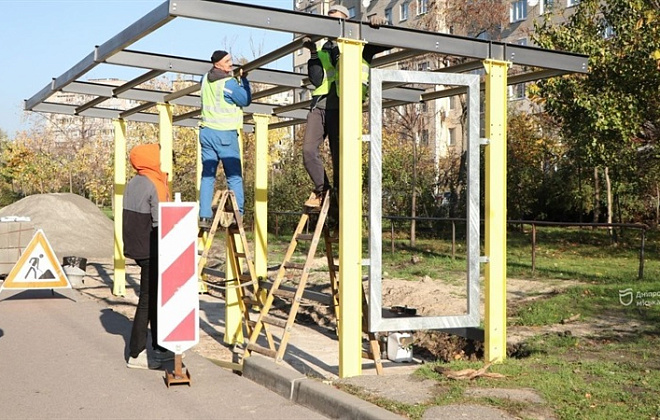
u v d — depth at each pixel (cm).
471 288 766
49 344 967
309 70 802
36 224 2397
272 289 833
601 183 2962
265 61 895
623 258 1864
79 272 1636
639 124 1736
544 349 857
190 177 3328
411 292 1325
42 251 1374
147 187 818
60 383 766
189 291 755
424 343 985
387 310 902
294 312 786
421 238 2683
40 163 5366
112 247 2378
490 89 781
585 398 608
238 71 951
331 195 812
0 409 671
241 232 884
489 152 779
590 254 1977
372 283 723
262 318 830
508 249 2169
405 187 2905
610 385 656
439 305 1202
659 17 1584
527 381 661
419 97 1117
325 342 1035
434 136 4706
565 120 1881
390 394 627
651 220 2816
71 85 1175
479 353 922
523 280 1484
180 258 752
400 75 734
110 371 819
